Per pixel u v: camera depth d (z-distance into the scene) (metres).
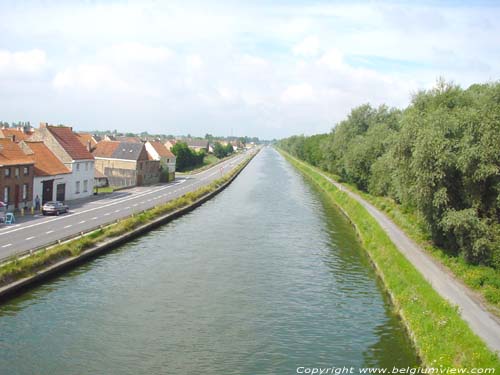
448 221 34.19
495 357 19.48
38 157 61.94
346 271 37.62
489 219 34.59
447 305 25.66
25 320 25.70
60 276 33.38
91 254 38.41
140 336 24.48
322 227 55.78
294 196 86.38
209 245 44.75
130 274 34.81
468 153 33.81
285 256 41.59
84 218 50.31
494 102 35.28
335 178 110.50
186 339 24.36
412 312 26.45
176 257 40.00
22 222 46.56
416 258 37.22
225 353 22.98
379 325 26.80
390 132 74.12
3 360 21.34
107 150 95.69
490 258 33.00
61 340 23.59
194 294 31.12
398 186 43.97
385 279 33.94
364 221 53.94
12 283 29.02
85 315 26.84
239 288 32.62
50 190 61.19
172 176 107.31
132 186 89.50
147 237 47.38
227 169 145.12
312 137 184.75
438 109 40.16
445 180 36.47
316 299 30.94
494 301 27.11
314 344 24.23
